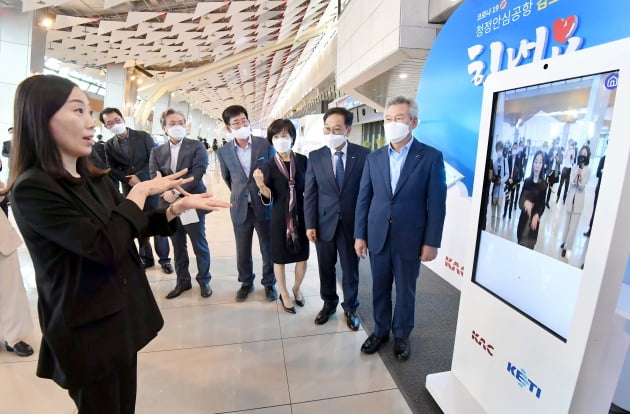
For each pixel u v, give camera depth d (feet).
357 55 16.20
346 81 18.11
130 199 3.17
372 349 6.61
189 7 25.11
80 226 2.74
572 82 3.27
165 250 10.57
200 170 8.59
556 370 3.58
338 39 19.77
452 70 8.61
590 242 3.12
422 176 5.69
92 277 3.04
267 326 7.63
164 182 3.45
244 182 8.36
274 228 7.79
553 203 3.57
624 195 2.84
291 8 28.99
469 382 5.13
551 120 3.53
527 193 3.90
